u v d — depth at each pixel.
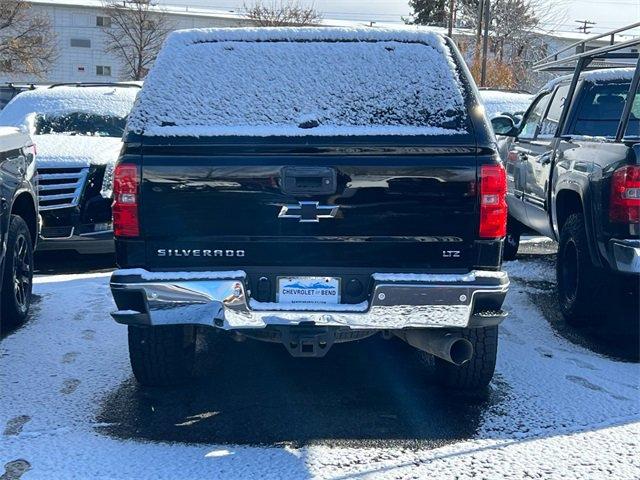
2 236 5.38
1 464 3.61
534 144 7.35
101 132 9.69
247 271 3.84
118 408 4.30
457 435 3.99
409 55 4.10
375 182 3.79
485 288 3.76
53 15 56.22
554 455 3.77
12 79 50.31
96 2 58.34
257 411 4.29
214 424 4.10
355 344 5.61
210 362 5.15
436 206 3.81
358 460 3.69
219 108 3.97
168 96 3.99
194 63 4.09
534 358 5.25
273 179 3.78
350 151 3.78
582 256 5.71
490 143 3.83
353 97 3.99
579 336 5.79
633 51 6.07
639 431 4.06
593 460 3.71
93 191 8.05
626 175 5.08
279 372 4.97
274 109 3.98
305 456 3.73
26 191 6.15
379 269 3.85
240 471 3.57
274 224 3.81
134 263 3.85
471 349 3.96
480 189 3.80
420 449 3.82
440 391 4.63
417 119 3.93
